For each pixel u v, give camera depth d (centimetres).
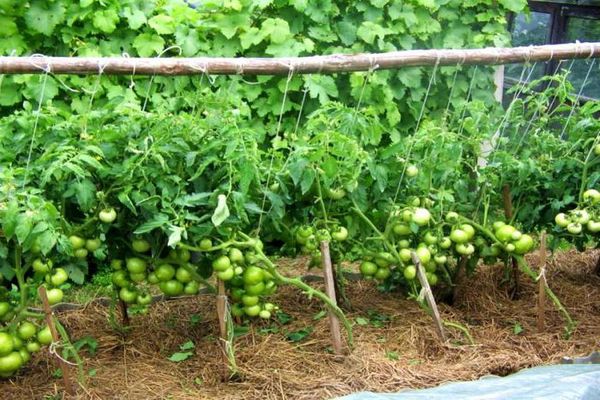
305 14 513
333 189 387
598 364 361
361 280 464
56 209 340
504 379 340
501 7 550
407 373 375
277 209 372
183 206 352
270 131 512
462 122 409
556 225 422
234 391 364
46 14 476
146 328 411
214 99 376
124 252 371
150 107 496
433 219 400
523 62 412
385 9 527
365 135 383
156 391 363
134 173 351
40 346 359
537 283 459
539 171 421
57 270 351
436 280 416
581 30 615
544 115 434
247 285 372
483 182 416
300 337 400
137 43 489
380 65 384
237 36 505
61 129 358
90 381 366
